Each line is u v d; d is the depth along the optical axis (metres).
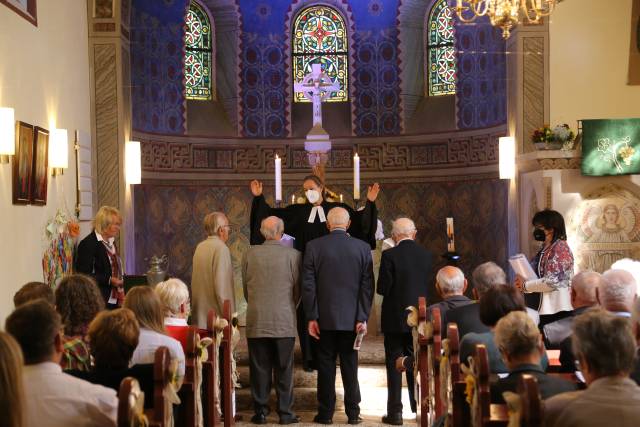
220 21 13.80
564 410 3.27
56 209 8.52
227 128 13.70
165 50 12.92
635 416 3.18
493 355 4.80
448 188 13.28
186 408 4.77
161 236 12.80
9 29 7.13
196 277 7.75
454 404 4.38
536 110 10.39
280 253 7.61
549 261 7.73
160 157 12.82
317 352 7.68
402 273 7.58
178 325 5.92
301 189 13.86
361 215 8.44
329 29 14.02
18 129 7.11
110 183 10.25
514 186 10.50
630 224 9.32
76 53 9.59
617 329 3.28
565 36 10.34
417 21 13.68
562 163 9.34
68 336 4.80
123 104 10.28
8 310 6.91
